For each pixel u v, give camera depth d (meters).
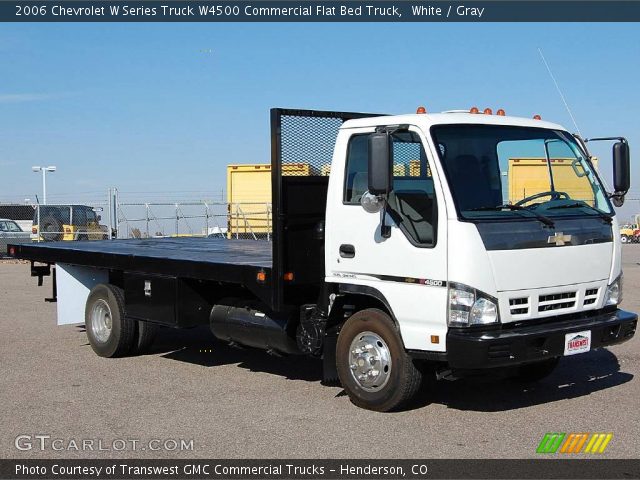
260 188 25.50
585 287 7.06
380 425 6.75
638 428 6.64
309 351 7.72
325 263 7.44
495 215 6.64
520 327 6.65
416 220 6.72
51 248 10.96
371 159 6.46
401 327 6.82
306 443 6.28
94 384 8.44
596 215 7.27
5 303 15.84
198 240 13.68
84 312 10.59
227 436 6.49
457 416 7.03
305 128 7.76
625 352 9.96
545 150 7.33
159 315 8.98
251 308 8.23
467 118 7.04
